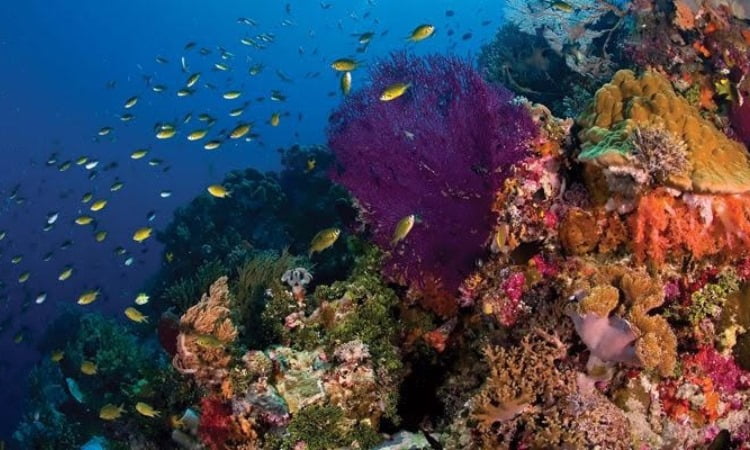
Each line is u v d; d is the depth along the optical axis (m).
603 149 4.16
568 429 3.45
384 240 5.39
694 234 4.04
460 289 4.98
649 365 3.34
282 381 4.87
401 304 5.58
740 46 5.67
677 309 4.09
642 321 3.49
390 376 5.05
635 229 4.13
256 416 4.76
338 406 4.70
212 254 13.31
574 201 4.54
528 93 9.59
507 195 4.76
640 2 6.63
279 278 7.75
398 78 5.43
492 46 11.99
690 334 4.01
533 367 3.70
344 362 4.97
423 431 4.55
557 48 8.64
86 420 9.71
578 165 4.74
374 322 5.42
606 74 7.87
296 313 5.70
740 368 3.86
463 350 5.08
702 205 4.00
